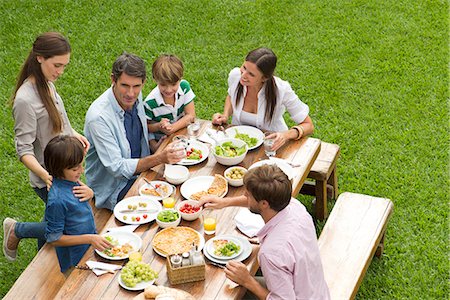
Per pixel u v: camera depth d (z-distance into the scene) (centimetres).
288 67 763
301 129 542
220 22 825
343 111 707
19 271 546
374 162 646
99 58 773
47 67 472
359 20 827
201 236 439
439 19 827
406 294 521
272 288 382
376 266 545
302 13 838
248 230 444
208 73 754
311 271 392
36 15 830
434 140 668
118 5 848
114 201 510
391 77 748
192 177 500
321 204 588
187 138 540
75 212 445
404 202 603
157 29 816
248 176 388
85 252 457
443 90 728
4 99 716
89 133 509
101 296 400
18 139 486
